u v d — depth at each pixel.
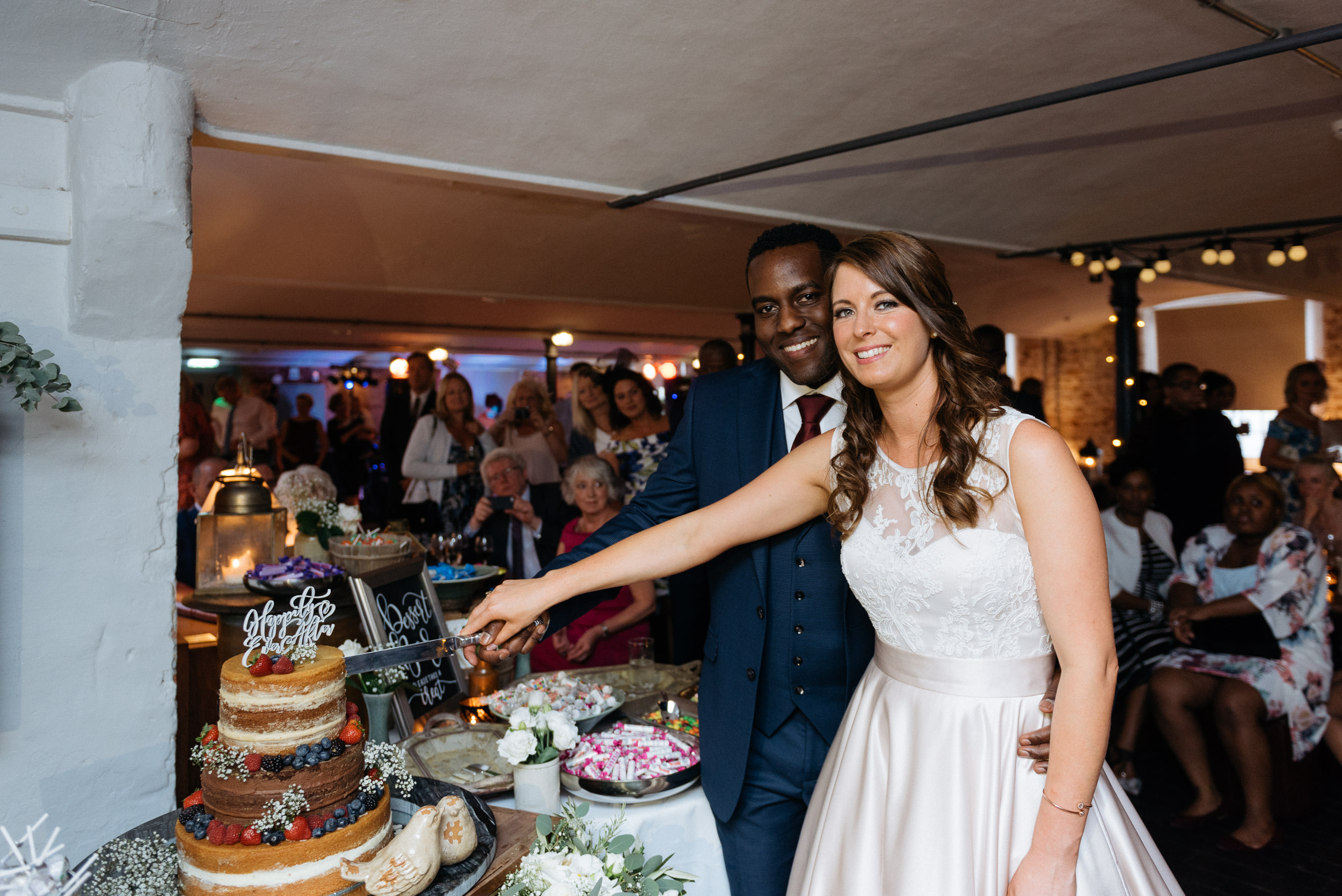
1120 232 5.16
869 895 1.35
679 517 1.62
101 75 1.76
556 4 2.06
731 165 3.21
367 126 2.45
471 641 1.57
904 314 1.29
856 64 2.57
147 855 1.20
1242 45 2.69
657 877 1.48
